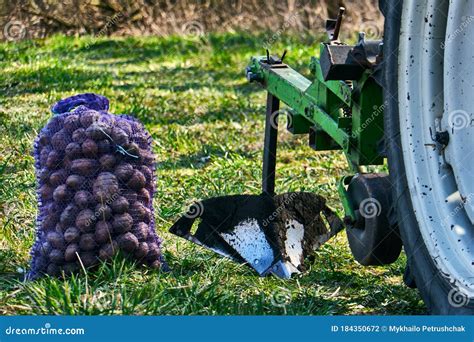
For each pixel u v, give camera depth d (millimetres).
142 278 7699
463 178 6391
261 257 8047
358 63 7207
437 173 6570
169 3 24469
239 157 12047
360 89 7344
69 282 7574
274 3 24141
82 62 20109
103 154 7852
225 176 11320
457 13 6297
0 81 17297
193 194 10594
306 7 23828
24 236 8820
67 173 7840
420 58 6660
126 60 20938
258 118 14812
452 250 6375
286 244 8156
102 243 7797
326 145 8297
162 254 8297
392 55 6805
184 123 14445
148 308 6961
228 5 24406
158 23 24500
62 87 16922
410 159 6680
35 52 20891
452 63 6391
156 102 15938
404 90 6723
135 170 7938
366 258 7668
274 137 9391
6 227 9062
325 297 7539
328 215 8297
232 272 8078
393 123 6832
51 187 7887
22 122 13742
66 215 7746
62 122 7910
